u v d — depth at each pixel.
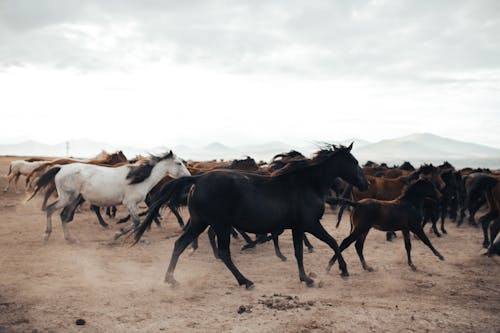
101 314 4.69
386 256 8.17
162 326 4.37
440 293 5.72
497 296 5.60
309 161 6.37
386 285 6.11
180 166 9.48
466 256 8.26
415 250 8.80
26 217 12.45
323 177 6.38
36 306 4.90
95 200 8.84
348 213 15.38
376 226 7.11
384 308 5.02
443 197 11.16
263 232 6.01
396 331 4.30
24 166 18.81
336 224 11.98
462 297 5.54
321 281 6.21
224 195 5.70
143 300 5.22
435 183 10.70
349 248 8.94
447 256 8.23
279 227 6.02
